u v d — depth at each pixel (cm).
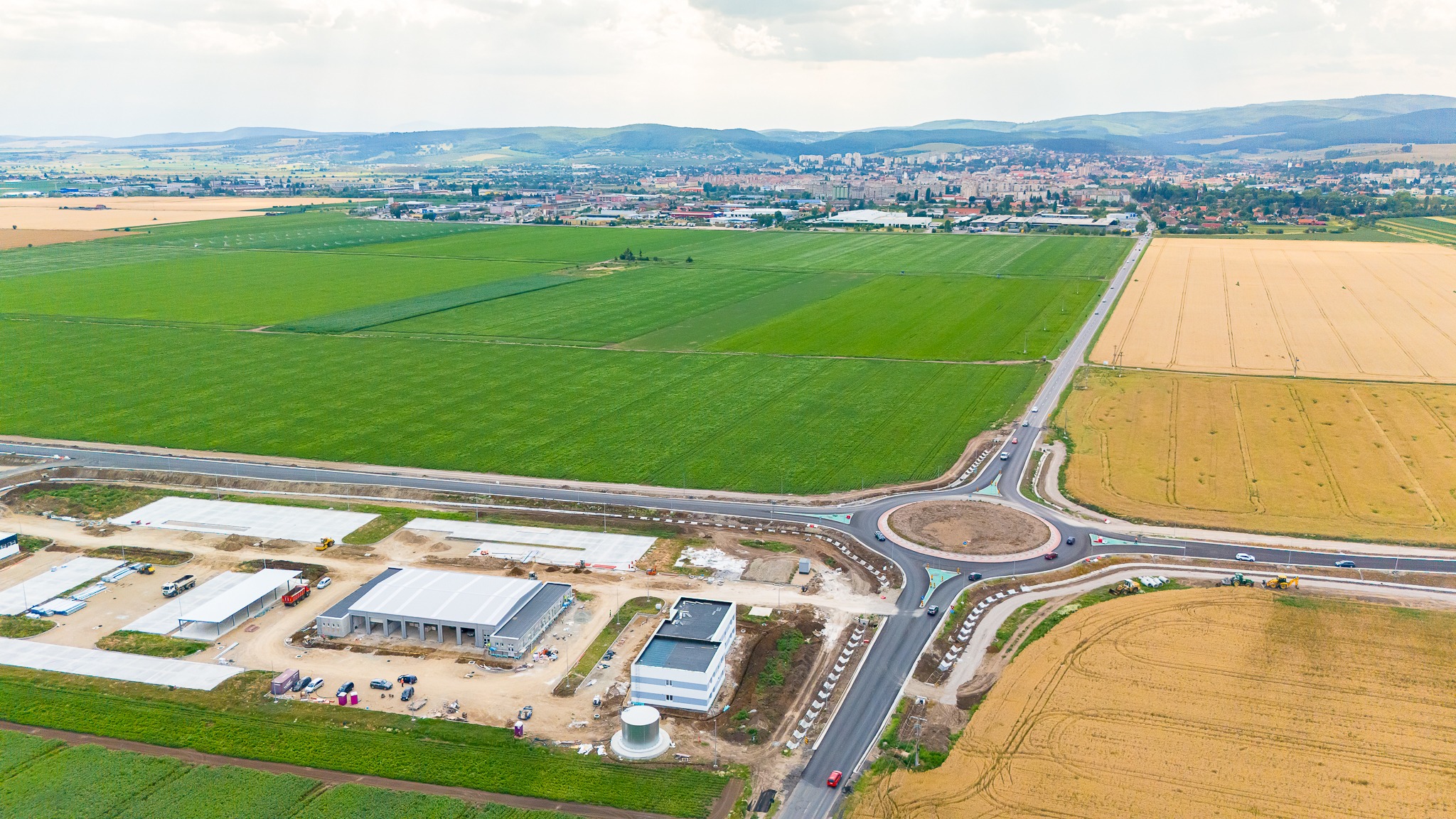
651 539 15150
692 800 9400
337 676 11556
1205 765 9738
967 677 11419
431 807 9262
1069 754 9938
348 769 9850
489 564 14388
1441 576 13738
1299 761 9781
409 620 12388
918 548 14775
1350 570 13938
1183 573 13950
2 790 9425
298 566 14362
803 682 11356
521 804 9356
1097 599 13162
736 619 12669
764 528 15512
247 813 9156
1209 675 11300
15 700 10962
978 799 9319
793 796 9450
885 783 9588
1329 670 11381
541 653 12056
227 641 12331
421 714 10788
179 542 15162
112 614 12988
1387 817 9006
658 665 11025
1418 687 11025
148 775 9694
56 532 15475
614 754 10100
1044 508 16300
